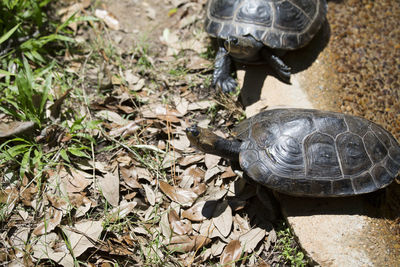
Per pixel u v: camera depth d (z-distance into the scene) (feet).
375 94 5.55
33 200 5.01
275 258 4.96
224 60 5.57
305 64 5.65
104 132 5.26
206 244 4.96
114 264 4.86
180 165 5.21
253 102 5.45
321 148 4.94
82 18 5.66
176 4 6.06
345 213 4.99
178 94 5.54
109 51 5.69
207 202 5.07
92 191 5.08
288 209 5.00
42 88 5.36
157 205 5.05
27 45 5.50
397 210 5.07
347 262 4.85
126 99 5.44
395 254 4.90
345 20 5.90
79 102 5.41
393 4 5.99
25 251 4.86
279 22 5.49
